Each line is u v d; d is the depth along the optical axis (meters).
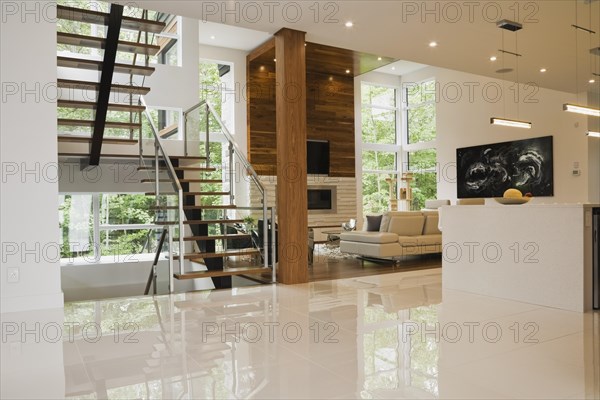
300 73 5.89
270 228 6.00
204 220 6.21
